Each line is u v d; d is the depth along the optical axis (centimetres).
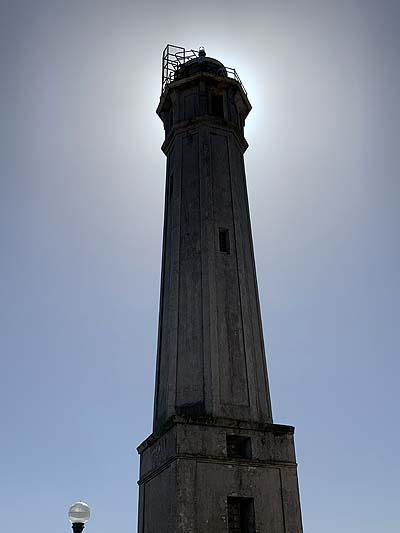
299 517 1683
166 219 2392
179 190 2328
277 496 1689
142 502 1883
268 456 1736
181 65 2766
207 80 2572
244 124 2730
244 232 2258
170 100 2641
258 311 2139
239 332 1986
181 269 2123
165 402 1906
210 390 1822
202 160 2347
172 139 2533
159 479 1748
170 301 2081
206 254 2098
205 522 1577
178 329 2002
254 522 1627
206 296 2008
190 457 1644
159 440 1805
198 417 1714
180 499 1579
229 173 2367
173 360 1944
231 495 1638
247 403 1852
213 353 1889
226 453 1694
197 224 2200
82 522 1522
